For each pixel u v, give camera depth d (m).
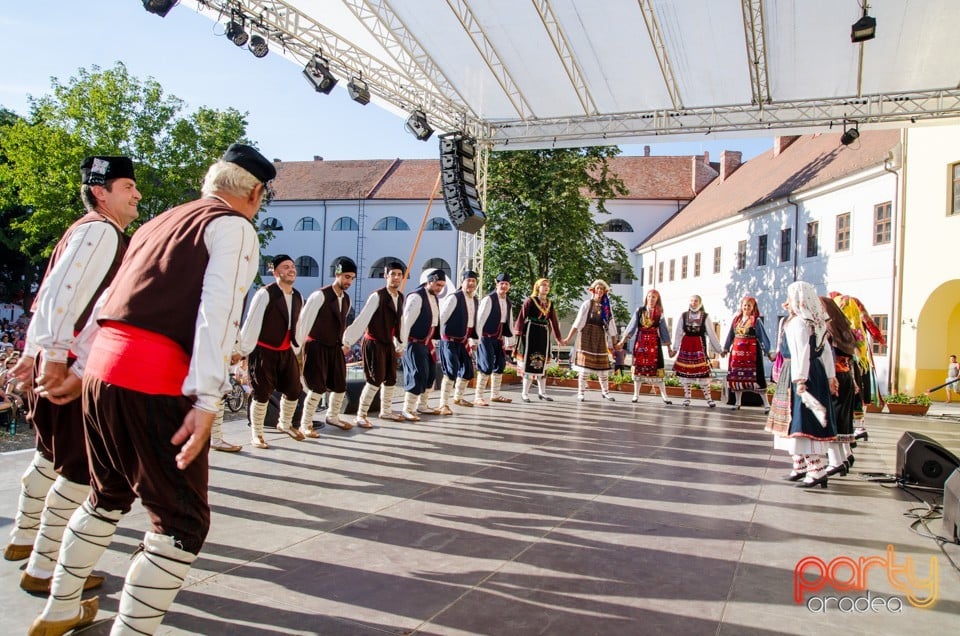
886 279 19.78
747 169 34.84
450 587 2.85
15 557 2.93
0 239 31.73
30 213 31.70
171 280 1.92
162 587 1.88
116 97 24.66
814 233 23.73
